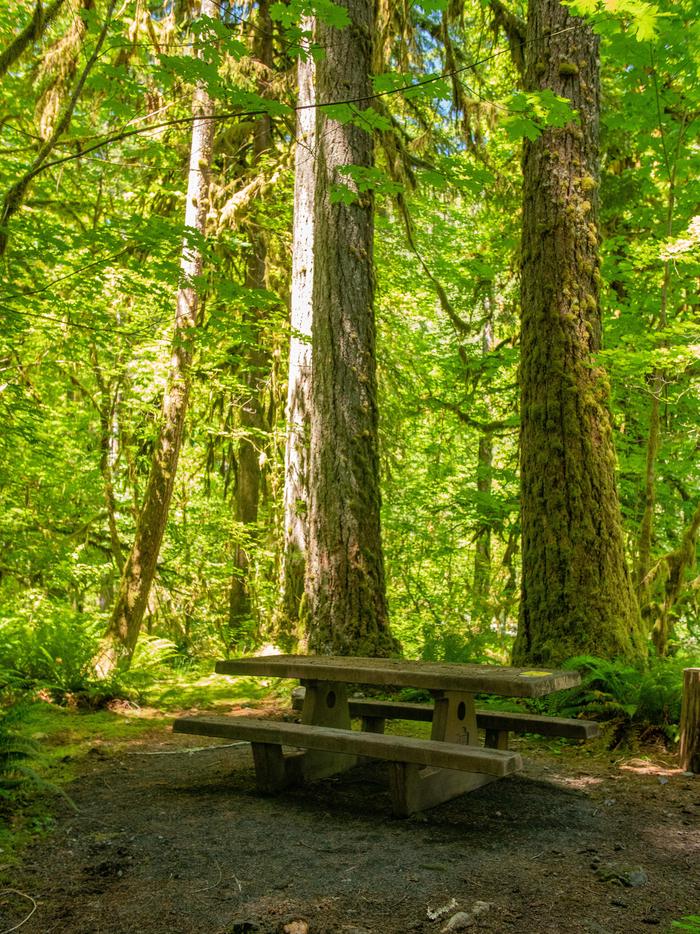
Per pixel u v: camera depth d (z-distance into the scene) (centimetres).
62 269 689
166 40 848
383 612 743
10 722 419
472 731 426
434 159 1034
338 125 770
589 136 684
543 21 697
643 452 1008
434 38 1043
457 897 277
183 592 1172
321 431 761
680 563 799
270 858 313
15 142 833
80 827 352
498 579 1262
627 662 605
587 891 284
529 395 671
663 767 472
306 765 436
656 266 974
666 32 646
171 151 1066
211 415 1145
